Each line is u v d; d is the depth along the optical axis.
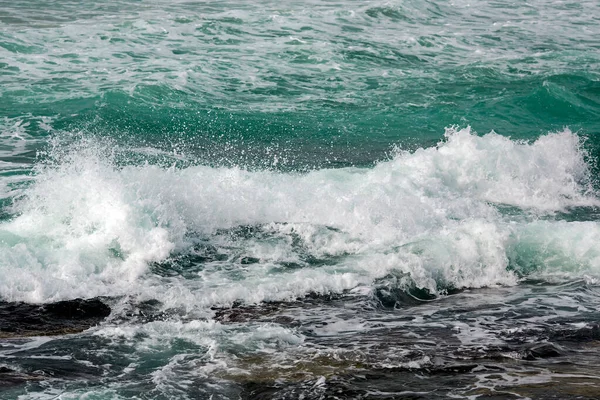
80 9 35.44
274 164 18.30
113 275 11.61
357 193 14.77
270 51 29.09
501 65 28.91
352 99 24.38
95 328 9.79
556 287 11.81
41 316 10.13
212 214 13.85
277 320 10.27
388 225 13.84
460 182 16.56
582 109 24.42
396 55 29.78
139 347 9.02
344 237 13.44
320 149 19.80
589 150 19.77
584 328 9.94
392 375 8.19
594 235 12.97
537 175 17.12
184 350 8.95
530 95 24.91
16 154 17.78
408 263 12.21
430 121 22.72
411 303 11.26
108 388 7.80
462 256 12.39
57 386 7.81
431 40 32.19
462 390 7.73
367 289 11.46
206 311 10.58
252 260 12.54
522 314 10.59
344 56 29.05
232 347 9.05
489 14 38.62
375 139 20.91
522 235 12.95
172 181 14.20
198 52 28.39
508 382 7.96
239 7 37.09
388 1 37.94
